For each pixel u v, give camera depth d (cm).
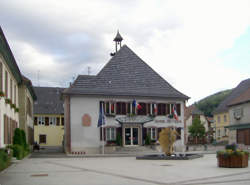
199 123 7438
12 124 3023
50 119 6625
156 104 4300
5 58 2486
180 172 1722
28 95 4366
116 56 4450
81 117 3934
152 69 4541
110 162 2492
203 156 3091
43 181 1402
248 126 4738
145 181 1383
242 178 1457
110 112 4059
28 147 3816
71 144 3875
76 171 1809
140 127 4172
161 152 3862
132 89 4262
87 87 4053
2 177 1552
